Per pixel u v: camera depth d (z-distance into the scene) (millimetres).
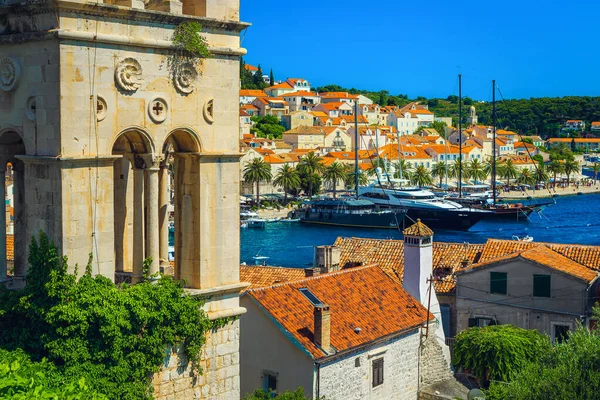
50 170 28469
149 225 31234
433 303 66000
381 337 54406
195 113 32125
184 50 31453
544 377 46750
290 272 67188
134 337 29828
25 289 29359
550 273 71125
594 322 69688
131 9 29594
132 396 29453
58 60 27969
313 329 51375
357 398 52750
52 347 28719
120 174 34219
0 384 25469
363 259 80188
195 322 31750
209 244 32750
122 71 29656
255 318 51469
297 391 45625
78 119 28500
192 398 32406
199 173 32344
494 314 73188
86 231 28969
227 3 33219
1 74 29547
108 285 29500
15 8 28797
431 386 59312
